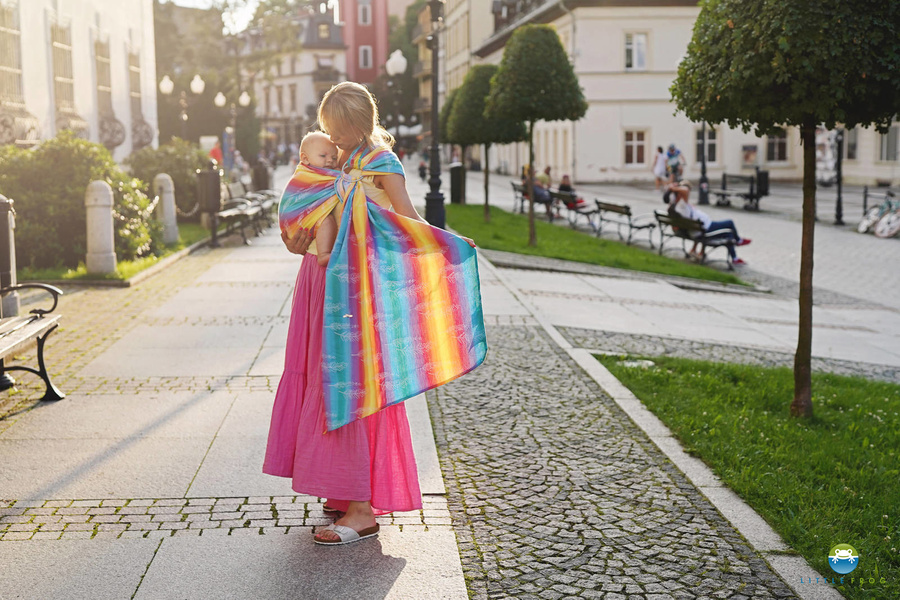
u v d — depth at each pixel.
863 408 6.57
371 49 105.69
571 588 3.42
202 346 7.42
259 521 3.96
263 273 11.76
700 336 9.51
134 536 3.77
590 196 32.84
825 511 4.20
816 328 10.85
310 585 3.38
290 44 50.00
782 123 6.02
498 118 16.64
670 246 18.55
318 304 3.68
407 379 3.66
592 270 14.05
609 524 4.04
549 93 16.03
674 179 35.31
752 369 7.67
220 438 5.06
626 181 41.09
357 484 3.67
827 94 5.50
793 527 3.95
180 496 4.21
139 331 8.02
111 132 18.16
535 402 6.07
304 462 3.69
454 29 68.31
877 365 8.94
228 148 33.88
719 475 4.68
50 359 6.92
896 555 3.77
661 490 4.47
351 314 3.59
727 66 5.83
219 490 4.29
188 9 47.81
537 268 13.80
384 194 3.69
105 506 4.08
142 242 12.55
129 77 20.00
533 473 4.70
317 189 3.65
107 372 6.54
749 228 22.33
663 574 3.54
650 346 8.64
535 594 3.37
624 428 5.52
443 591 3.35
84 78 16.97
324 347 3.59
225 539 3.77
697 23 6.16
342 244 3.58
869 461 5.16
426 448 5.03
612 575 3.53
